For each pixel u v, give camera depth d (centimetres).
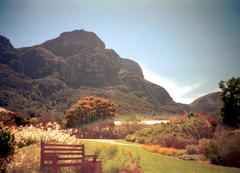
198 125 2666
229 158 1864
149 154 1906
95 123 3603
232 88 2856
